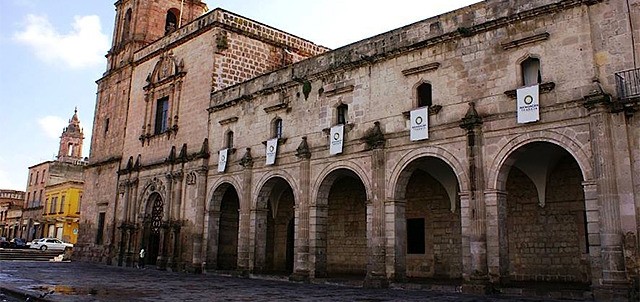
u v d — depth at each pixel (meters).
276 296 20.55
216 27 39.59
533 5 21.95
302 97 31.72
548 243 25.55
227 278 31.38
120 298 19.14
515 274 26.42
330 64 30.31
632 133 18.80
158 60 45.81
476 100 23.23
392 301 18.62
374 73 27.81
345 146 28.31
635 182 18.45
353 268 34.53
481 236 21.80
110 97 52.84
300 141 31.20
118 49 52.69
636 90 18.75
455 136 23.66
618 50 19.52
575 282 24.28
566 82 20.55
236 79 40.06
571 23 20.83
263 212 33.72
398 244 25.36
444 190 30.23
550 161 25.06
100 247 48.66
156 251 42.38
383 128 26.72
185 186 39.62
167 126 43.09
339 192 36.53
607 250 18.36
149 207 43.75
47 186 92.94
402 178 25.83
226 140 36.84
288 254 39.06
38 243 68.56
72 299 18.42
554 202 25.62
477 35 23.73
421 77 25.61
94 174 52.50
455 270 29.00
